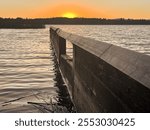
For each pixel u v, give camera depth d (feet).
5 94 34.27
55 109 26.89
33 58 80.53
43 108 27.53
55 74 49.24
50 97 32.12
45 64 65.92
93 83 16.01
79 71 22.06
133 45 155.02
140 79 8.67
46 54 92.22
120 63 10.87
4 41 181.06
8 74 50.80
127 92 10.21
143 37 282.77
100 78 14.25
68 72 32.17
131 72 9.53
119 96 11.12
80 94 21.49
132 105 9.74
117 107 11.38
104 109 13.46
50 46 126.52
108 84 12.71
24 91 35.88
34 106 28.40
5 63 68.74
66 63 34.76
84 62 19.39
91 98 16.62
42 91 35.68
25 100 31.14
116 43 173.17
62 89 35.76
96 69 15.20
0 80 44.34
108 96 12.73
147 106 8.57
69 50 114.32
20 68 59.36
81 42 20.43
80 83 21.43
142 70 8.92
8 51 106.83
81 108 20.94
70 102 28.86
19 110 27.09
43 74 50.16
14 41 182.39
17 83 41.65
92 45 16.65
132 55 10.34
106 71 13.09
